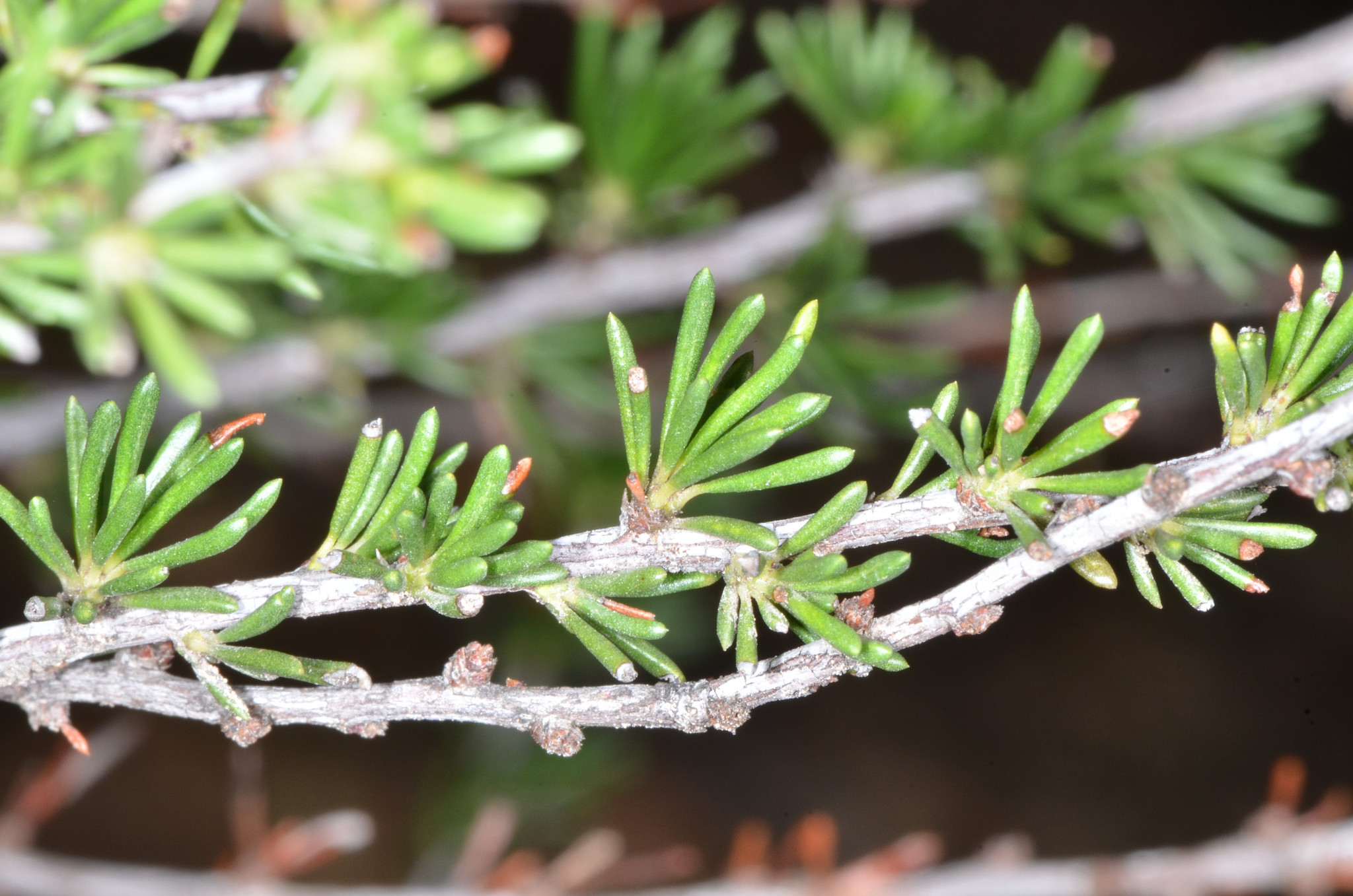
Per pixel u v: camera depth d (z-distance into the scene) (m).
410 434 0.33
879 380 0.27
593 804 0.39
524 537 0.31
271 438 0.30
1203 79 0.26
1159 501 0.18
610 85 0.26
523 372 0.29
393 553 0.18
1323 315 0.18
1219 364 0.18
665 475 0.18
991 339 0.37
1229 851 0.28
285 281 0.17
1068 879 0.29
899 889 0.29
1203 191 0.28
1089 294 0.38
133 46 0.17
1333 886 0.29
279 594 0.18
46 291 0.17
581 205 0.27
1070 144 0.26
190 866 0.43
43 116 0.17
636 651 0.18
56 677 0.18
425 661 0.45
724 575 0.18
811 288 0.27
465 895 0.29
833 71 0.27
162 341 0.16
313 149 0.16
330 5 0.16
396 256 0.16
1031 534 0.18
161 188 0.16
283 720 0.18
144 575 0.18
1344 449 0.18
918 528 0.18
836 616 0.18
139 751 0.44
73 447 0.18
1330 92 0.26
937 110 0.28
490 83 0.39
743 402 0.18
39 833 0.42
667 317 0.29
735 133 0.30
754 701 0.18
